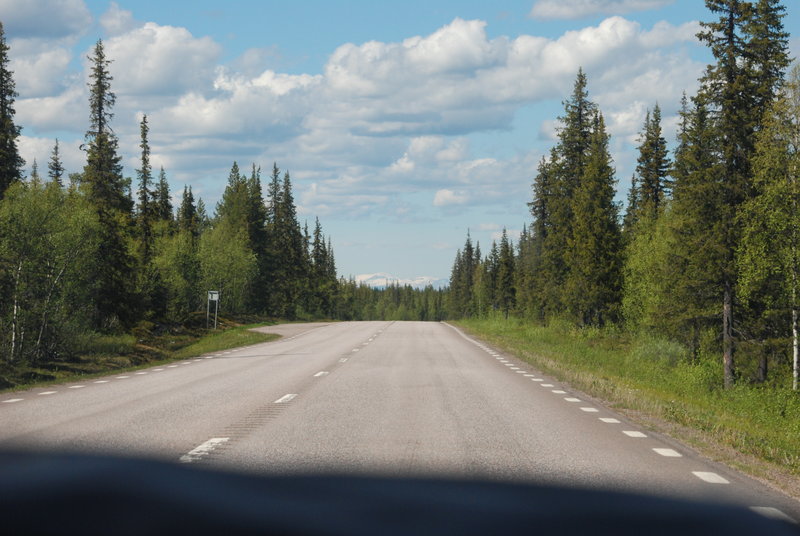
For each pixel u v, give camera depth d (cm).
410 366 2312
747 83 3203
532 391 1598
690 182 3403
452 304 18288
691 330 3569
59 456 800
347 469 739
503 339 4519
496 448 879
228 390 1577
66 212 3078
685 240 3338
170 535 496
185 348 3788
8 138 4900
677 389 2484
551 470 753
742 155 3216
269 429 1014
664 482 708
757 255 3005
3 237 2802
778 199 2956
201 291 7619
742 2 3209
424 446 884
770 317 3198
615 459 827
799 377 3022
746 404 2362
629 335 4675
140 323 4684
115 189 4528
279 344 3847
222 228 8550
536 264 6944
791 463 869
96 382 1812
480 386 1688
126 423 1070
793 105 2923
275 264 10262
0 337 2695
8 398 1437
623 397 1499
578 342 4478
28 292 2858
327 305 13650
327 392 1532
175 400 1384
